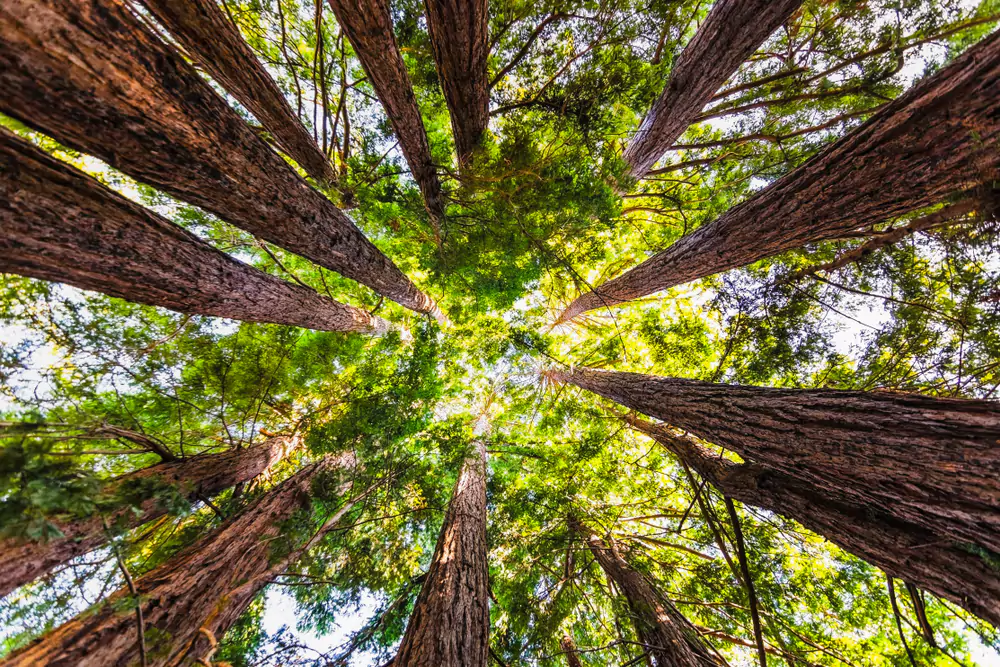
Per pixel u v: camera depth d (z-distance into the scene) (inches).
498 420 376.5
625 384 220.2
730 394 143.3
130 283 96.0
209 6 118.6
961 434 80.8
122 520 95.3
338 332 230.7
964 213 97.7
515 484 325.7
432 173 199.0
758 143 238.4
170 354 176.9
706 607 258.4
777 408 120.5
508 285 258.5
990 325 130.4
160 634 105.1
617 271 360.2
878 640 229.0
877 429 93.5
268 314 158.2
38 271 78.1
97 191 80.5
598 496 277.6
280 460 255.1
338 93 252.5
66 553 105.5
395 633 203.3
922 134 91.2
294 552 163.6
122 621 102.2
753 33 178.2
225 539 155.6
